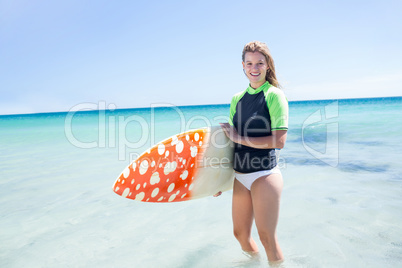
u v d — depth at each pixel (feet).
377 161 17.90
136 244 9.27
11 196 14.05
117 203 12.96
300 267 7.27
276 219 6.56
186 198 7.64
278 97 6.35
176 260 8.25
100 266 8.09
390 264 7.29
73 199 13.51
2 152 27.89
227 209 12.02
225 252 8.55
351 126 38.37
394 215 10.00
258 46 6.70
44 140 37.22
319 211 10.77
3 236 9.95
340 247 8.21
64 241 9.54
